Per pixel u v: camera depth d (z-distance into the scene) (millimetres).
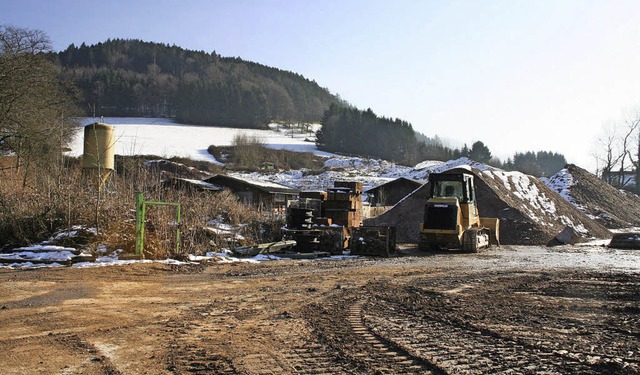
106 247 14984
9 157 31406
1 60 29391
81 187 17406
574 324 7766
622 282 12234
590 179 45281
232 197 23016
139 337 6742
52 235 15398
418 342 6676
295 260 16938
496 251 22469
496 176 34375
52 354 5949
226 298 9688
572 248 24656
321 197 22625
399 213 29844
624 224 38719
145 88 138000
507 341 6766
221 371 5445
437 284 11797
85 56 175375
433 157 128125
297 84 196125
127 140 92562
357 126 123625
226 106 134875
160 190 19438
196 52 198875
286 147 112938
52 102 34500
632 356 6125
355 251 19422
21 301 8945
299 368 5586
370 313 8477
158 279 11930
